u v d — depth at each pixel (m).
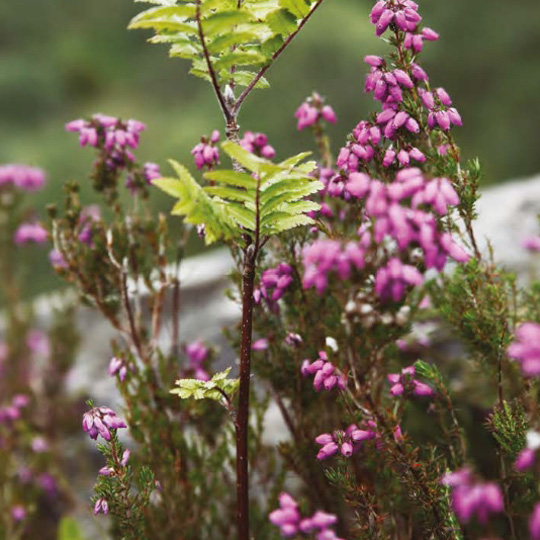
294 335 3.99
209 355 4.88
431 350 4.90
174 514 4.20
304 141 15.17
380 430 3.36
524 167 16.53
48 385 6.33
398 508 3.74
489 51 17.45
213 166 3.76
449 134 3.52
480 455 4.47
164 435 4.28
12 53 19.66
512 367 3.84
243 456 3.15
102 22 20.67
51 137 17.17
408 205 3.65
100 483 3.36
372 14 3.41
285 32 2.98
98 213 5.58
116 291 4.68
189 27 2.75
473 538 3.63
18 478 5.75
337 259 2.34
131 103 18.30
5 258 6.62
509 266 5.58
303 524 2.57
